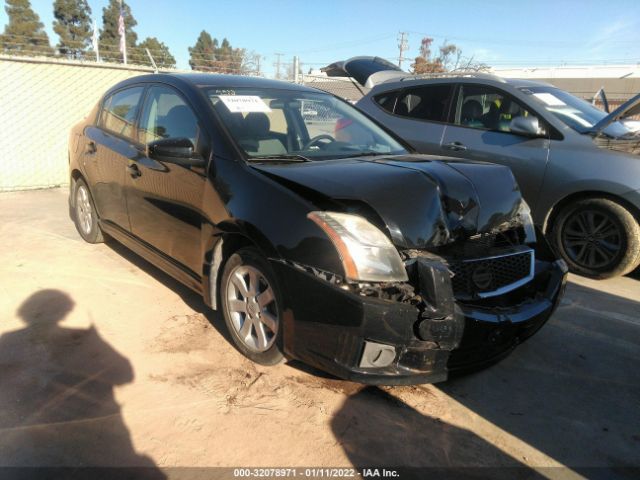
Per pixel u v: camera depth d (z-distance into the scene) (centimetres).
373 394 276
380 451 234
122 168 402
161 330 338
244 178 287
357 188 259
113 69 886
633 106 441
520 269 281
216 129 319
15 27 4641
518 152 499
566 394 288
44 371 287
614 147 458
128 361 299
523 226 309
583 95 3200
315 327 248
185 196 327
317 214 247
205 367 295
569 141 476
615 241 455
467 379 298
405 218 252
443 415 262
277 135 340
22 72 801
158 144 306
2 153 807
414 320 238
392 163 303
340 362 243
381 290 238
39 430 238
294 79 1306
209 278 314
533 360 323
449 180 281
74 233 556
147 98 400
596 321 383
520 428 256
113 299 385
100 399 263
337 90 1405
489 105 534
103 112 471
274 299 271
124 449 229
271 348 281
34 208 678
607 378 306
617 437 253
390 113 612
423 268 238
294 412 258
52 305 371
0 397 262
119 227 432
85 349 311
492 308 260
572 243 483
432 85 582
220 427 245
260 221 267
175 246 348
